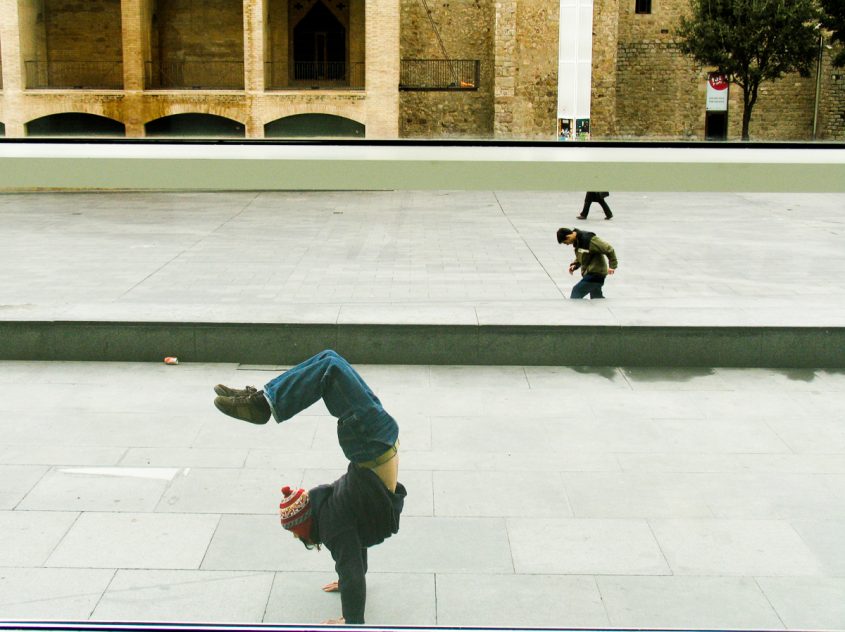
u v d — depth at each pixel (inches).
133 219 792.9
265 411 139.0
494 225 763.4
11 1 1095.0
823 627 177.2
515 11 1166.3
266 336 352.2
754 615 181.9
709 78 1005.2
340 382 145.8
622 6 1250.0
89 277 534.6
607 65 1213.7
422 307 374.9
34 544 208.2
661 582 195.5
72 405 305.1
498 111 1193.4
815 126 1175.6
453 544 212.8
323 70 1219.2
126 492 238.4
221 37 1187.9
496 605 185.6
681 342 350.0
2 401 307.3
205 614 179.5
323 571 198.1
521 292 498.3
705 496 241.0
